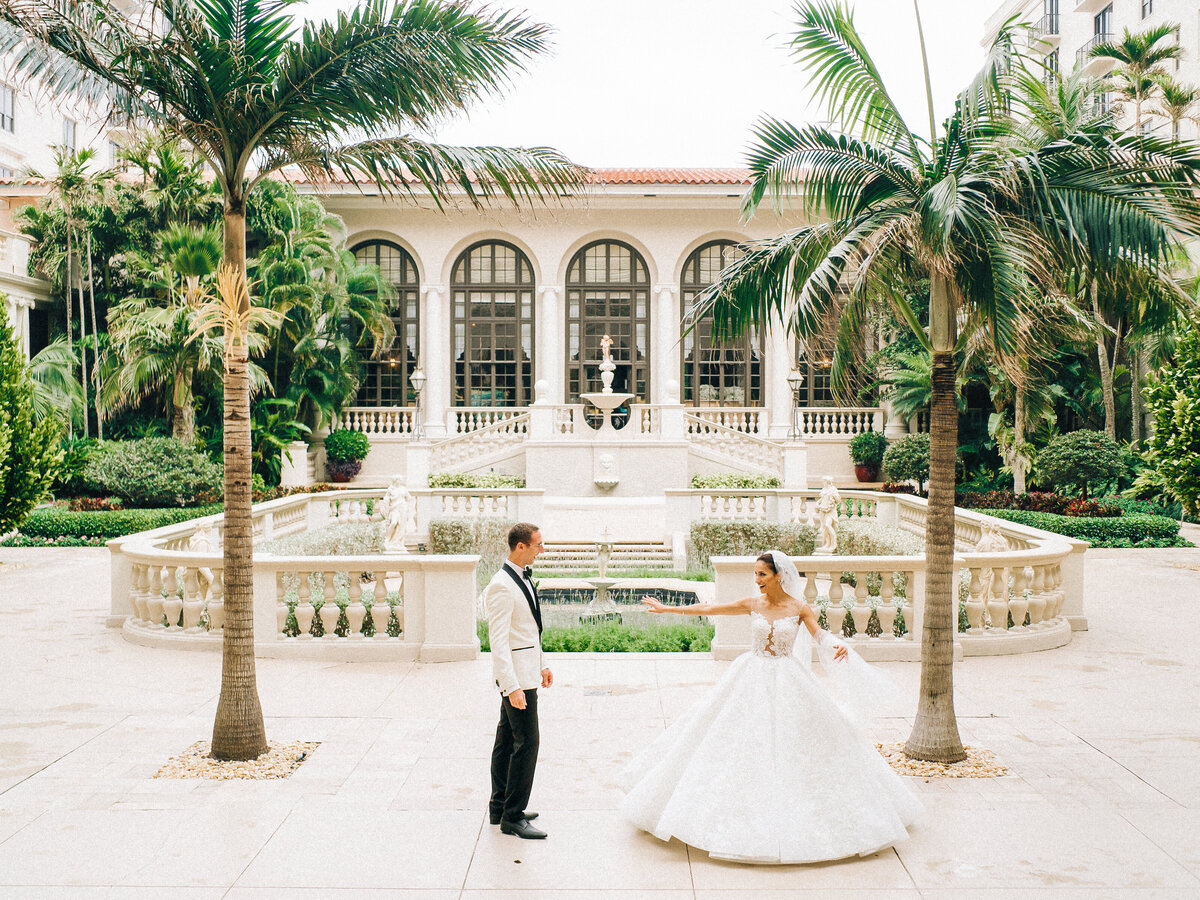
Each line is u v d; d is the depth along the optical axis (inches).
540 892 184.2
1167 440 655.8
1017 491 928.9
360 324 1135.0
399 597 399.5
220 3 279.7
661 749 221.3
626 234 1178.6
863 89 279.4
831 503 641.6
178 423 908.6
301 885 187.2
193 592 398.3
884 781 209.2
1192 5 1087.0
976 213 240.7
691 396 1200.8
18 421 611.8
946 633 260.1
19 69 271.4
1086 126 261.9
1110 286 262.7
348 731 285.0
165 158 906.7
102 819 219.5
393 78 279.3
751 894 183.5
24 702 316.5
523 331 1206.9
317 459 1099.9
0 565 634.2
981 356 292.0
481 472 983.6
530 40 286.5
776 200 293.6
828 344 254.5
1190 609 487.2
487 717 299.0
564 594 558.9
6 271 924.6
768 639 208.7
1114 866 195.0
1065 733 284.2
